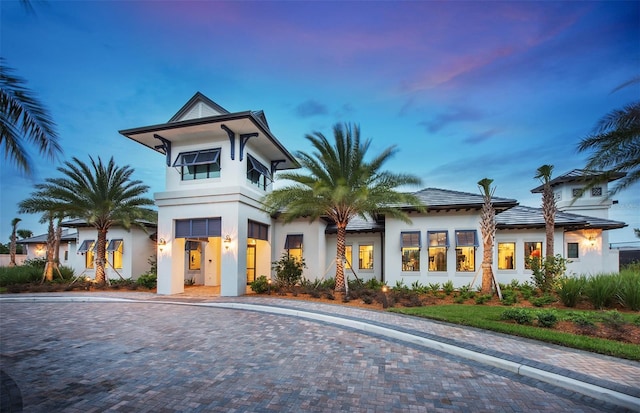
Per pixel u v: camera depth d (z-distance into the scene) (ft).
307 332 32.04
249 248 72.64
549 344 26.50
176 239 60.44
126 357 24.41
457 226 64.54
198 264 80.18
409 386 18.99
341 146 55.11
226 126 56.03
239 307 45.57
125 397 17.37
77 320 38.29
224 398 17.29
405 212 66.74
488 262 53.67
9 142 27.35
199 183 59.62
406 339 29.14
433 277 64.64
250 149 63.93
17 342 28.78
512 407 16.37
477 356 23.63
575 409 16.17
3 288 71.00
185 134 59.31
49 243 78.28
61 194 68.08
